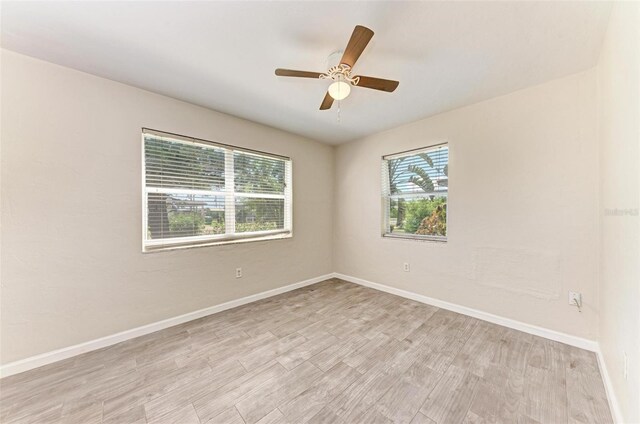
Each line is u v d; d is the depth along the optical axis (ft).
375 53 5.99
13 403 4.95
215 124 9.35
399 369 5.95
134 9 4.69
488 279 8.44
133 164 7.60
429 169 10.32
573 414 4.58
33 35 5.37
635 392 3.54
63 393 5.22
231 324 8.35
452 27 5.15
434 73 6.84
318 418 4.58
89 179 6.88
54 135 6.41
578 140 6.79
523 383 5.40
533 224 7.54
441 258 9.68
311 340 7.29
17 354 5.92
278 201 11.66
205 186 9.25
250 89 7.77
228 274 9.70
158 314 8.02
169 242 8.39
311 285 12.71
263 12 4.79
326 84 7.44
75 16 4.85
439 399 5.00
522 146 7.72
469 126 8.85
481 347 6.84
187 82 7.38
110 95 7.20
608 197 5.43
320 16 4.89
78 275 6.73
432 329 7.90
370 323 8.35
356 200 13.01
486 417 4.56
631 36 3.73
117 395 5.15
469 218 8.88
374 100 8.43
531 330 7.55
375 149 12.07
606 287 5.61
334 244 14.20
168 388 5.36
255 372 5.88
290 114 9.70
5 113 5.86
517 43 5.63
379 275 11.94
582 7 4.61
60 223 6.49
